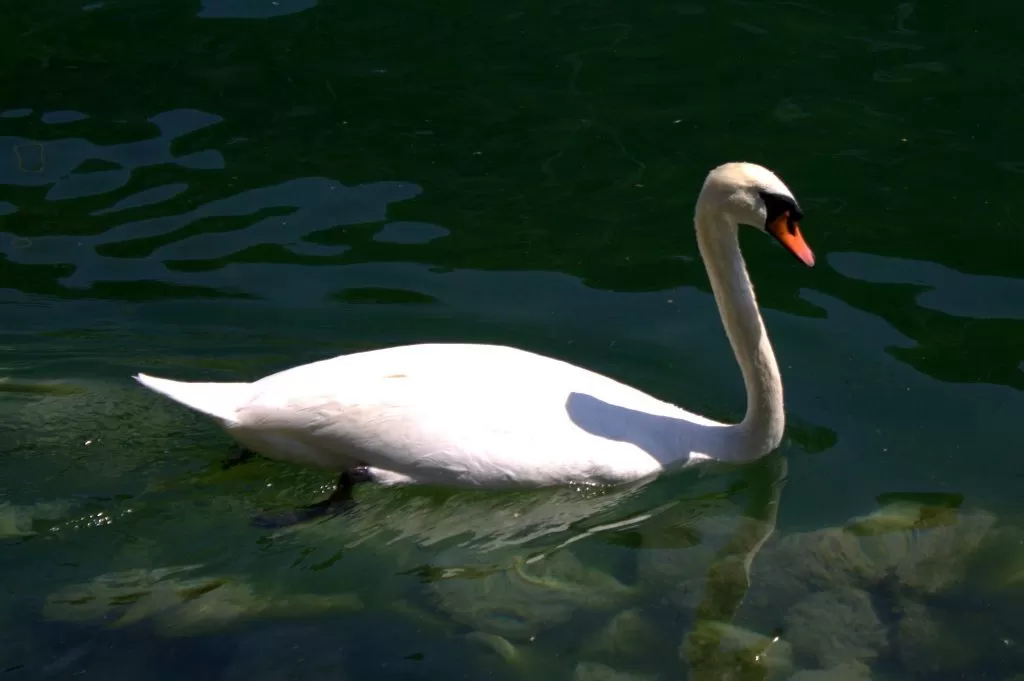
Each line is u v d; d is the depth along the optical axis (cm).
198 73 1342
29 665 731
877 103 1313
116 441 902
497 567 815
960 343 1011
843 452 916
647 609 787
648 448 873
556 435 843
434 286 1074
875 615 788
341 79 1340
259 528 830
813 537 848
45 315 1021
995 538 844
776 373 883
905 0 1484
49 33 1403
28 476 867
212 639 754
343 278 1079
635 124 1284
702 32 1430
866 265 1102
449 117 1288
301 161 1216
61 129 1246
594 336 1030
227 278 1070
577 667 743
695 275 1096
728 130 1273
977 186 1195
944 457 907
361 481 837
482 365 856
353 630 763
